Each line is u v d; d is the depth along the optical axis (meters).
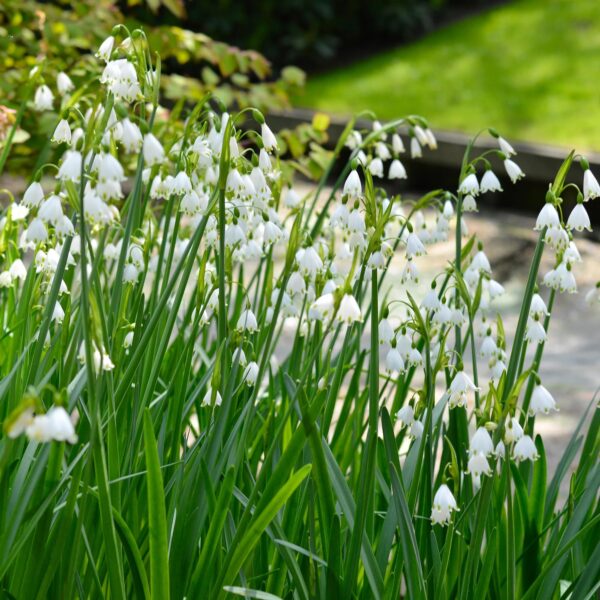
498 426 2.20
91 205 1.92
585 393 5.87
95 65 5.36
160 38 5.64
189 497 2.47
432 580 2.53
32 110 5.37
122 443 2.74
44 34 5.45
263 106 5.79
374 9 14.88
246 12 14.29
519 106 11.68
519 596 2.79
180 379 2.76
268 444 2.87
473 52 13.70
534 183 10.05
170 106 8.59
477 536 2.33
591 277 8.26
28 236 2.36
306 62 14.49
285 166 4.80
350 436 3.22
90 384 1.96
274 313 2.43
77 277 3.70
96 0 5.85
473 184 2.91
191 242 2.35
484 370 6.06
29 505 2.30
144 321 2.82
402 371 2.70
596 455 2.86
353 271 2.19
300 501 2.67
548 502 3.01
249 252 3.00
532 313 2.71
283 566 2.62
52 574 2.14
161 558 2.21
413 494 2.44
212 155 2.58
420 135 3.38
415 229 3.24
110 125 2.13
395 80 13.01
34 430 1.64
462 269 3.32
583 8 14.84
